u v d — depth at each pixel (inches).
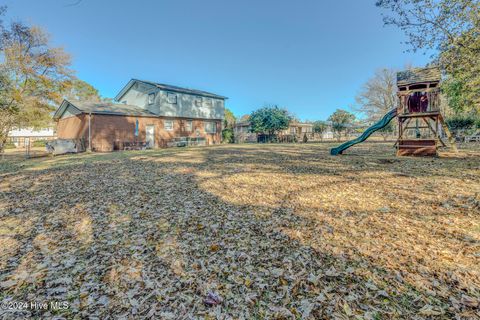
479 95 319.0
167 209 184.1
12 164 451.2
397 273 97.8
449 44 308.2
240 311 82.7
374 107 1429.6
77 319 81.0
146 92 923.4
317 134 1333.7
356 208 170.4
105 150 749.3
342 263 107.0
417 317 75.7
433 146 390.9
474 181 215.0
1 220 169.9
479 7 273.1
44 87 837.2
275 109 1105.4
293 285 94.5
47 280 102.7
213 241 133.5
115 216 173.8
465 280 91.0
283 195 207.8
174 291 94.3
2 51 709.9
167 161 415.8
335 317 77.5
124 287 97.4
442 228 133.0
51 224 162.1
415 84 405.1
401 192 198.4
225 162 391.2
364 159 388.5
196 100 978.1
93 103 838.5
